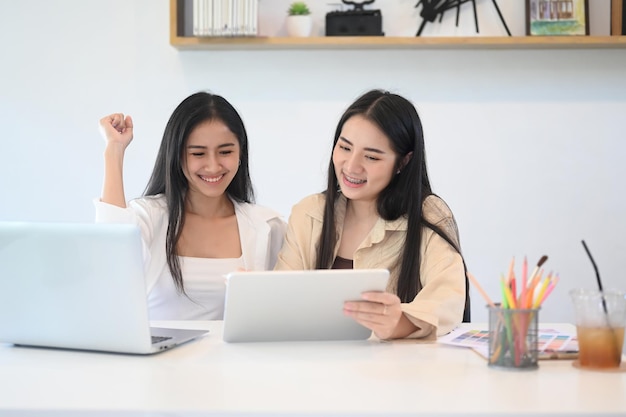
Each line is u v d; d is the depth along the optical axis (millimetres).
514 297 1234
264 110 3018
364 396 1043
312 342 1492
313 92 3000
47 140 3064
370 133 1763
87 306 1342
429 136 2992
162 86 3025
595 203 2988
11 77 3059
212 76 3014
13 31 3047
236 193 2154
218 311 2057
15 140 3070
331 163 1917
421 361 1293
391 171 1804
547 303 3014
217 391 1071
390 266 1855
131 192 3049
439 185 3006
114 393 1062
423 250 1802
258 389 1083
